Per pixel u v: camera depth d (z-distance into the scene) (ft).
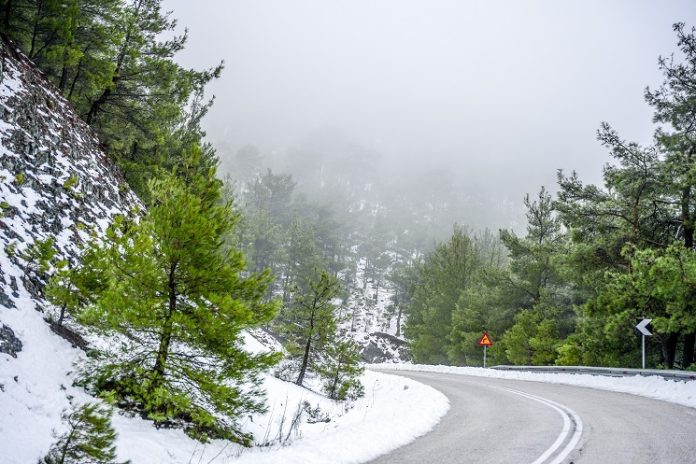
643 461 22.71
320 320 69.87
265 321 27.71
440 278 154.40
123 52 63.21
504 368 92.32
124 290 25.02
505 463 23.24
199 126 92.32
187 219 25.09
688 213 71.31
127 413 24.62
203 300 26.21
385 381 76.43
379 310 262.26
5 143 39.06
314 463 23.06
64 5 53.16
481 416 38.65
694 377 48.75
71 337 28.37
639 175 72.84
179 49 69.10
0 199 34.09
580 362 79.41
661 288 56.49
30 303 28.04
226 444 26.66
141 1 67.26
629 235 75.87
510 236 112.88
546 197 114.73
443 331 148.36
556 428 31.81
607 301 68.95
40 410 20.39
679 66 71.46
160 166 69.92
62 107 53.67
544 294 106.63
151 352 25.41
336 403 59.77
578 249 77.71
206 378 24.93
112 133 67.41
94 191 48.19
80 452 17.16
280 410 41.73
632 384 55.31
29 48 58.49
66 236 38.47
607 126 75.87
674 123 72.38
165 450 22.24
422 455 25.67
